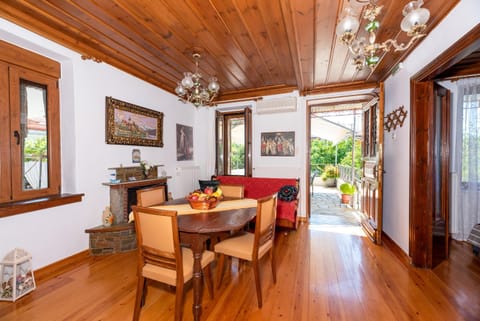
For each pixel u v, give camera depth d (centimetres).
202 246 175
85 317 175
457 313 178
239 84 415
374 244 318
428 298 197
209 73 358
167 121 425
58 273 238
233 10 201
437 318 173
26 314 177
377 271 243
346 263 262
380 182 312
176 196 441
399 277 230
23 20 211
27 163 238
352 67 312
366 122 401
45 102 254
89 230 278
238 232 242
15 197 225
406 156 268
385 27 215
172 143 439
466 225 322
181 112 468
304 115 437
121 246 292
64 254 256
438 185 271
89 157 284
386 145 337
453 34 185
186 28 232
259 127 469
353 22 144
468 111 319
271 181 412
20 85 231
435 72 215
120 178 318
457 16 180
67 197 252
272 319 173
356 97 409
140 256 172
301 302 193
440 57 196
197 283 169
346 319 172
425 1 176
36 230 230
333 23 207
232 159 527
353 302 192
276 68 337
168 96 428
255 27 228
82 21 221
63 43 248
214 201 231
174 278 162
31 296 199
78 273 239
